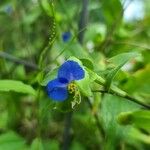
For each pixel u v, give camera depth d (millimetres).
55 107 151
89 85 143
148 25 280
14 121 222
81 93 142
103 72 153
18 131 220
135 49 228
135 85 201
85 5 221
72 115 214
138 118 168
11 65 257
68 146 212
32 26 276
